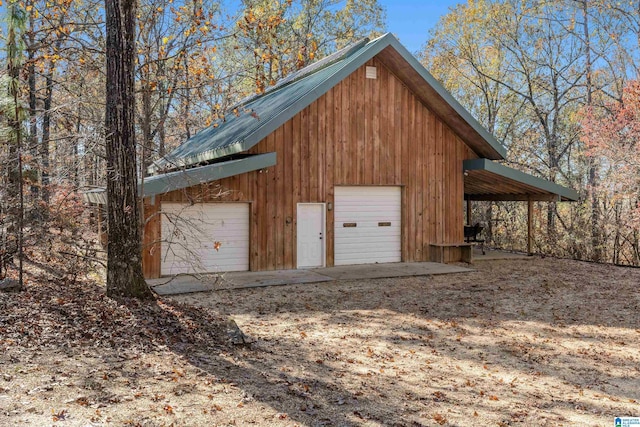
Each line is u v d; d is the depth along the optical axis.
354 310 8.74
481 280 11.98
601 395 5.17
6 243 8.76
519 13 23.66
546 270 13.80
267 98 16.27
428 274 12.52
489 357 6.35
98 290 8.41
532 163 24.53
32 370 4.80
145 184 9.96
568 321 8.21
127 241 7.20
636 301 9.78
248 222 12.53
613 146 17.33
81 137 8.49
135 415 4.05
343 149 13.61
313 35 28.19
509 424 4.40
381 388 5.13
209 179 10.93
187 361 5.49
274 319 7.98
